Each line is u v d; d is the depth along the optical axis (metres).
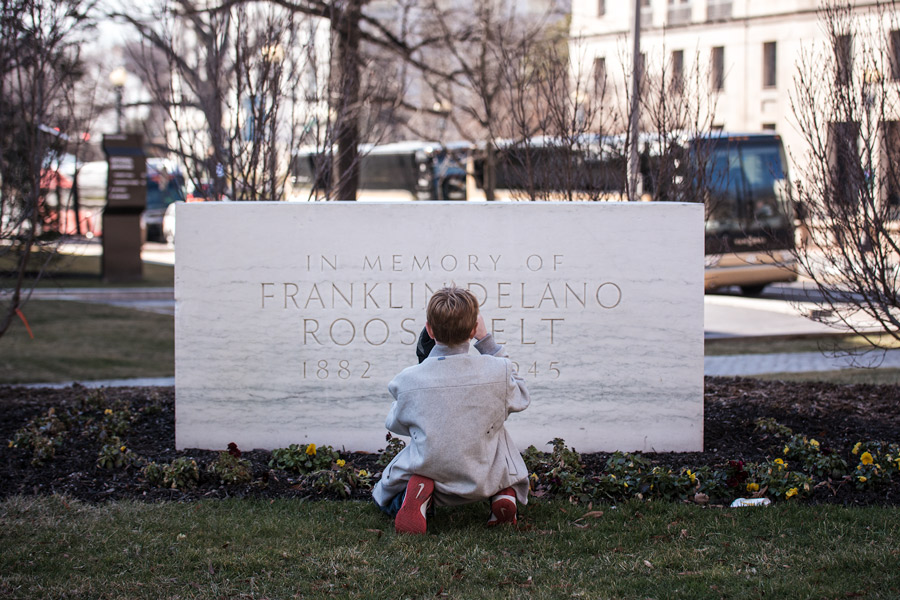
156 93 9.25
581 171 8.43
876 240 6.66
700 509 4.86
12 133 8.16
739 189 18.64
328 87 8.96
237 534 4.54
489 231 5.94
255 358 5.97
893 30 6.81
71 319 15.59
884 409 7.29
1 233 7.84
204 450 6.00
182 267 5.93
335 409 6.00
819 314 7.45
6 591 3.88
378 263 5.95
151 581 4.00
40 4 7.57
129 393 8.35
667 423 6.00
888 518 4.64
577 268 5.95
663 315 5.96
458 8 18.22
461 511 4.88
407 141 24.44
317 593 3.88
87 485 5.35
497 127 12.62
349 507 4.98
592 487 5.18
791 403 7.49
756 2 32.94
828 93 6.95
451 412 4.35
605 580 3.97
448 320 4.36
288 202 5.93
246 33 8.41
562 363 5.98
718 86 11.31
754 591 3.80
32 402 7.77
